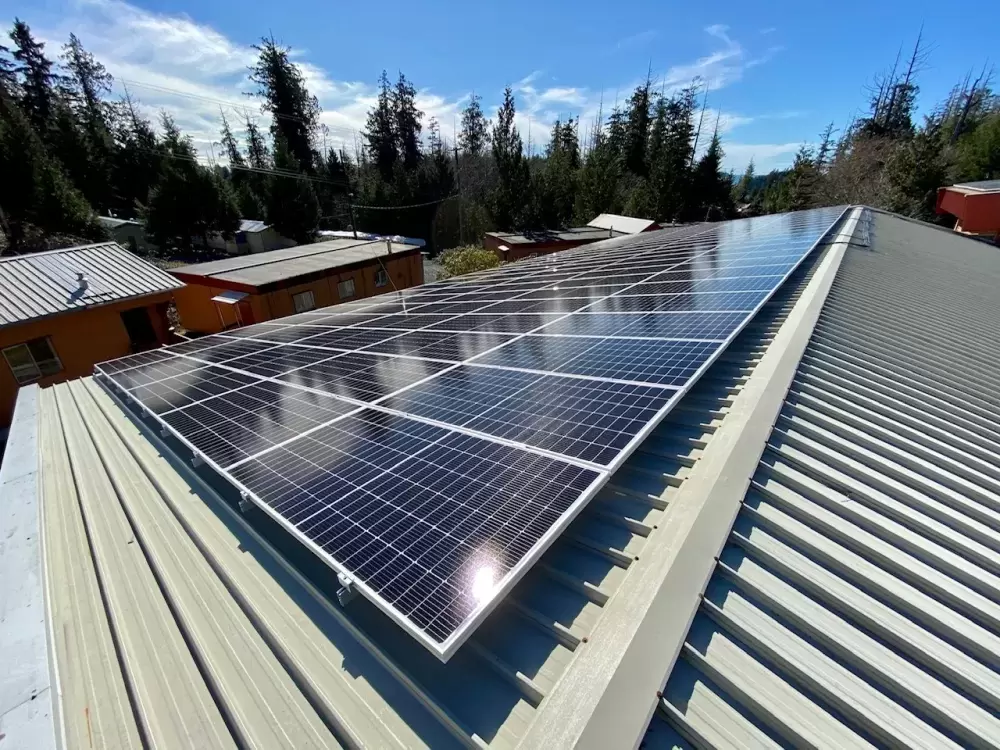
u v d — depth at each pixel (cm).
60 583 411
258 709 284
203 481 523
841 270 1155
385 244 3469
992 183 2777
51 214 3988
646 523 369
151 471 573
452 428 461
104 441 681
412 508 345
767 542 359
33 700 295
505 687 271
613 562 343
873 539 375
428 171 6362
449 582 276
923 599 328
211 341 1127
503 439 425
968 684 276
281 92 6862
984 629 313
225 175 7569
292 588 366
